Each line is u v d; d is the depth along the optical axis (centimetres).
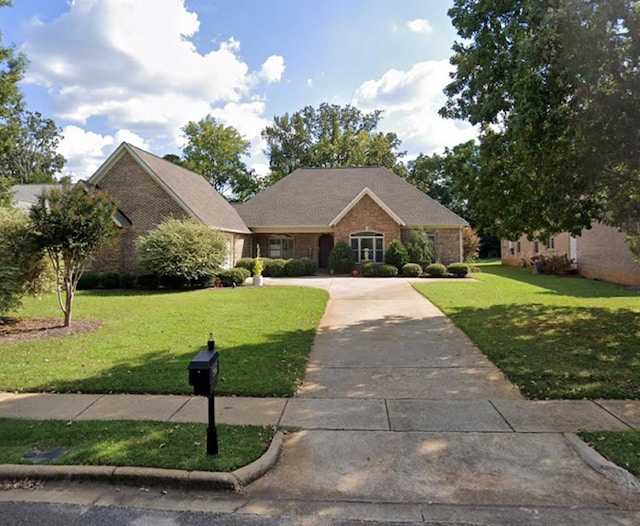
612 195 851
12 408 489
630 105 641
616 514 292
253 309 1198
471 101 928
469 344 782
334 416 468
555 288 1641
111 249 2097
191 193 2267
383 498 315
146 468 343
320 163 4541
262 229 2611
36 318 1090
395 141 4612
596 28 590
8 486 336
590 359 663
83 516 296
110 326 972
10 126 2014
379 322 1007
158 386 557
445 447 394
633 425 429
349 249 2416
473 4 817
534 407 484
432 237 2523
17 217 992
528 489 324
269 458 365
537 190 893
